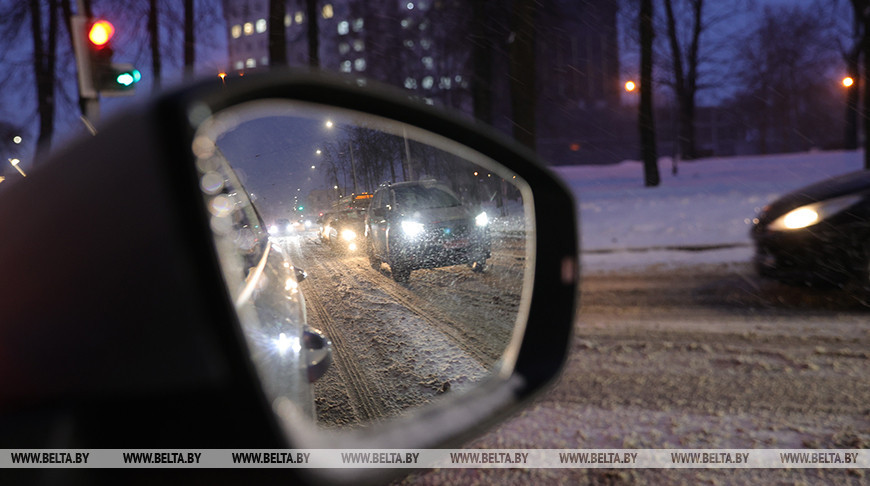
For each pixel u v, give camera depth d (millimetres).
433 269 2197
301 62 22359
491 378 1481
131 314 684
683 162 39656
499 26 21766
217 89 793
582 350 4355
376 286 1994
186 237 687
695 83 37531
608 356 4180
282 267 1808
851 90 35406
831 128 64625
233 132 1089
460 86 30062
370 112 1296
